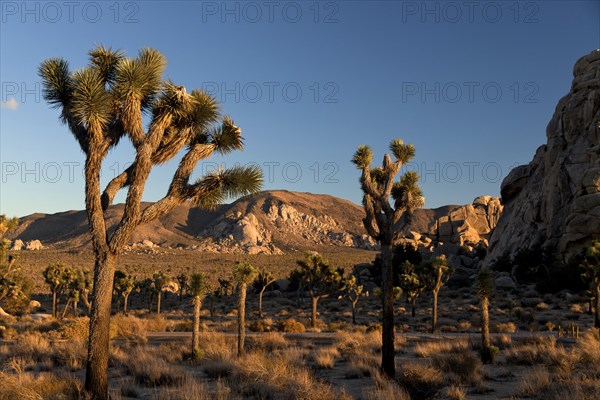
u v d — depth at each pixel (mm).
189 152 11352
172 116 11164
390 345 13445
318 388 10406
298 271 39750
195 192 11117
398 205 14344
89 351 10273
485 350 16766
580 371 12758
